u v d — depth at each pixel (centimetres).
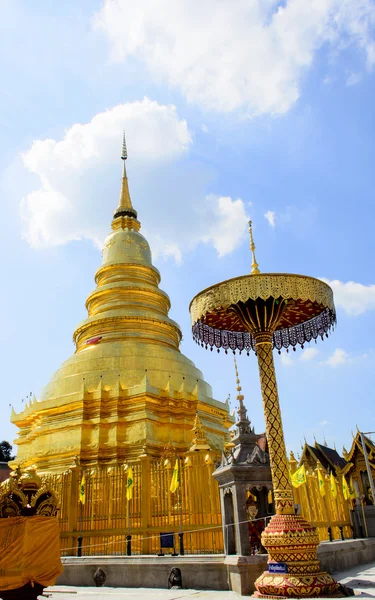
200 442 2420
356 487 3566
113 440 3114
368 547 2641
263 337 1750
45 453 3250
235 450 1825
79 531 2280
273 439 1612
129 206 5003
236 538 1667
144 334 3862
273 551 1465
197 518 2031
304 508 2270
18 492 1416
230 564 1616
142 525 2139
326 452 4812
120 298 4138
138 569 1861
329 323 1955
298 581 1377
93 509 2320
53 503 1448
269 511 1844
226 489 1773
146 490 2209
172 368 3622
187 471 2141
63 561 2048
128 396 3294
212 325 2066
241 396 1945
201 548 1962
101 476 2384
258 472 1719
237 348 2127
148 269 4409
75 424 3241
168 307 4506
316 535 1480
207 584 1698
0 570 1287
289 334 2097
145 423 3142
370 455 3638
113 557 1964
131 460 3023
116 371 3469
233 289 1661
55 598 1582
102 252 4609
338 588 1405
